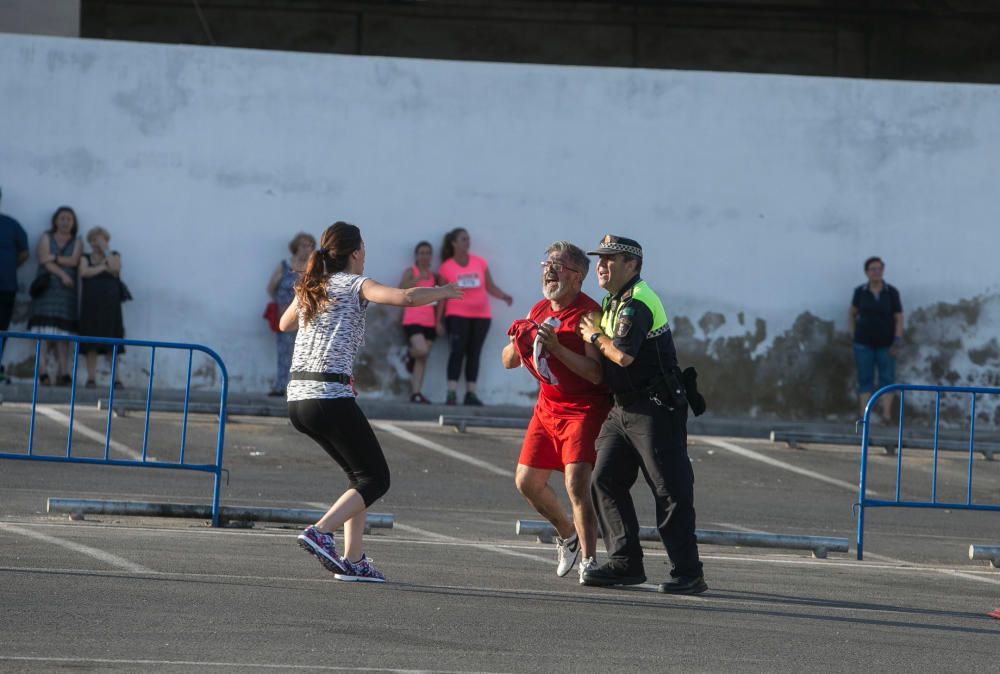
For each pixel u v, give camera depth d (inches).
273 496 1179.9
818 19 2812.5
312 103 1879.9
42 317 1759.4
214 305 1863.9
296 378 730.2
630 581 755.4
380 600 677.9
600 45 2785.4
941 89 1936.5
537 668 544.4
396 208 1892.2
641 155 1919.3
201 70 1865.2
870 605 740.7
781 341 1926.7
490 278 1876.2
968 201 1942.7
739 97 1924.2
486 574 785.6
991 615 725.3
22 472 1221.1
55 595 645.3
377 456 732.0
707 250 1921.8
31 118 1838.1
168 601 645.9
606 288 751.7
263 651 552.4
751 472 1460.4
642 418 734.5
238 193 1868.8
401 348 1879.9
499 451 1499.8
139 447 1397.6
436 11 2748.5
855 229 1932.8
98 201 1847.9
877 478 1465.3
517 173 1907.0
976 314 1939.0
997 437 1776.6
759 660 580.1
